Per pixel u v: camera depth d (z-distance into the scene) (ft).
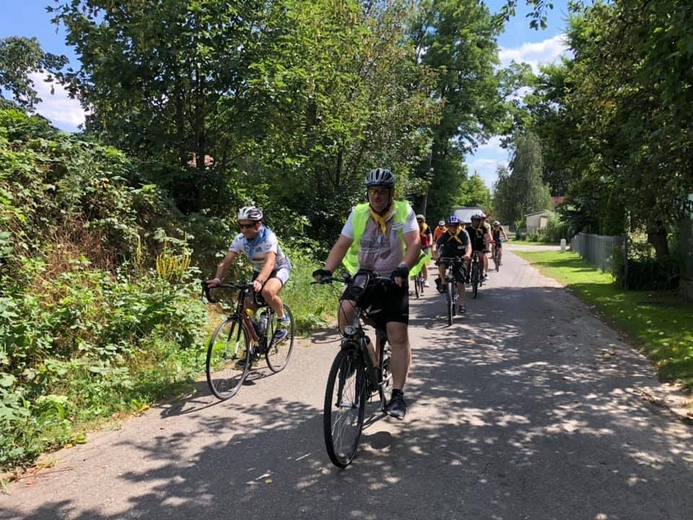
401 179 55.47
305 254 40.91
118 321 19.38
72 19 29.40
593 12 30.12
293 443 13.48
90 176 24.22
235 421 15.01
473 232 40.73
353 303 13.21
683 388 17.92
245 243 19.04
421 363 21.18
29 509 10.32
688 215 38.19
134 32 27.89
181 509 10.34
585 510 10.37
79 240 23.13
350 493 10.96
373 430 14.32
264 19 30.76
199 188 31.94
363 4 51.11
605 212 48.06
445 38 111.55
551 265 75.77
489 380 18.97
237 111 30.89
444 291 31.19
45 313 17.33
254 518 10.03
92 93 31.48
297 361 21.53
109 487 11.19
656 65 19.29
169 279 24.73
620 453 12.96
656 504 10.61
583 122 40.24
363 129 47.65
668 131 22.39
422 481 11.48
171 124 31.86
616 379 19.20
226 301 28.30
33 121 25.23
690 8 17.42
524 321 30.71
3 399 13.70
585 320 31.09
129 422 14.90
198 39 28.43
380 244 14.20
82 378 16.44
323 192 49.06
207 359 16.44
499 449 13.14
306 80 32.19
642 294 41.32
